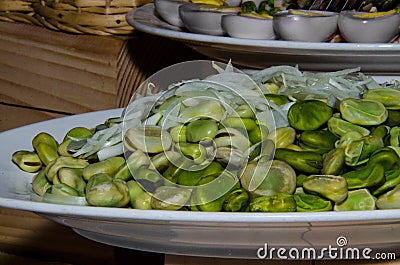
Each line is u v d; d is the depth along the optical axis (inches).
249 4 32.2
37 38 35.8
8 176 22.2
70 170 20.5
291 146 20.3
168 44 35.7
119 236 18.8
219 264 20.4
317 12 29.8
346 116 20.7
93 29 34.2
